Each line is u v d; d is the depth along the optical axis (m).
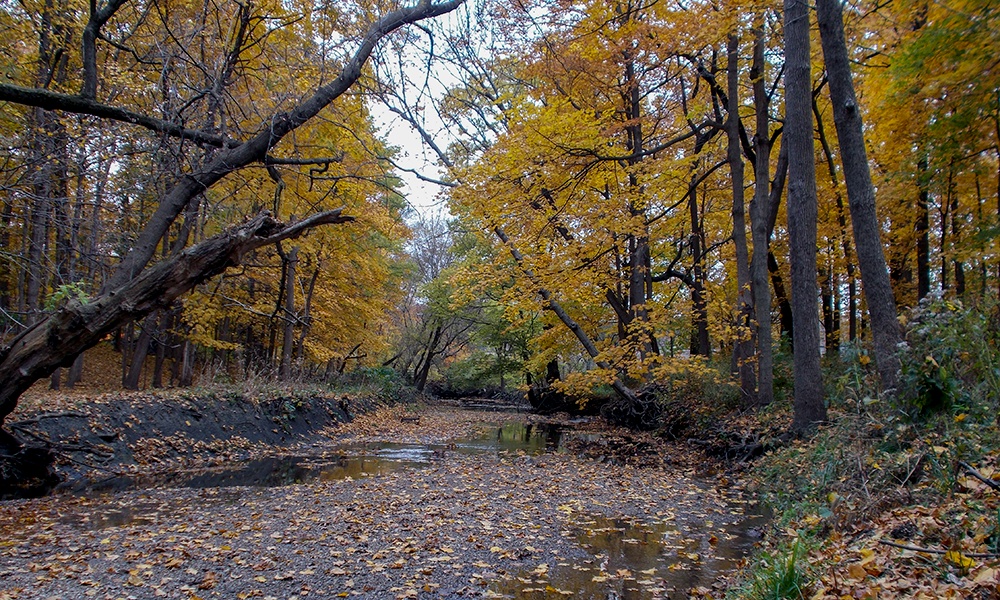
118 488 8.86
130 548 5.81
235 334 25.75
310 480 9.86
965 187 12.30
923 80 8.61
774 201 15.51
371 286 22.95
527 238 11.38
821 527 5.46
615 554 6.01
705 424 14.15
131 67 8.69
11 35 9.82
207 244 7.03
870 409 7.20
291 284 18.73
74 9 9.25
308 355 24.14
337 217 7.65
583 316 21.52
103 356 25.58
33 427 9.48
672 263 19.66
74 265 11.50
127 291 6.90
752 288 15.17
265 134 7.92
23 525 6.67
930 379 6.14
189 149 7.99
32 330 7.03
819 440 8.10
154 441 11.18
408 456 13.05
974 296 7.73
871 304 8.00
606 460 12.96
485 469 11.30
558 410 29.77
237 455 12.23
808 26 10.30
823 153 17.23
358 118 10.52
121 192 10.77
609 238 12.13
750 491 9.07
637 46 12.22
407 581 5.03
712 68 15.38
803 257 10.23
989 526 3.71
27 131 9.14
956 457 4.99
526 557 5.82
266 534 6.37
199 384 14.53
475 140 17.83
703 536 6.70
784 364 15.10
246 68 8.32
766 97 13.49
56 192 9.38
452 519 7.15
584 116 10.73
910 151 11.88
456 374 42.25
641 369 13.88
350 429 17.44
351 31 9.02
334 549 5.84
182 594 4.64
